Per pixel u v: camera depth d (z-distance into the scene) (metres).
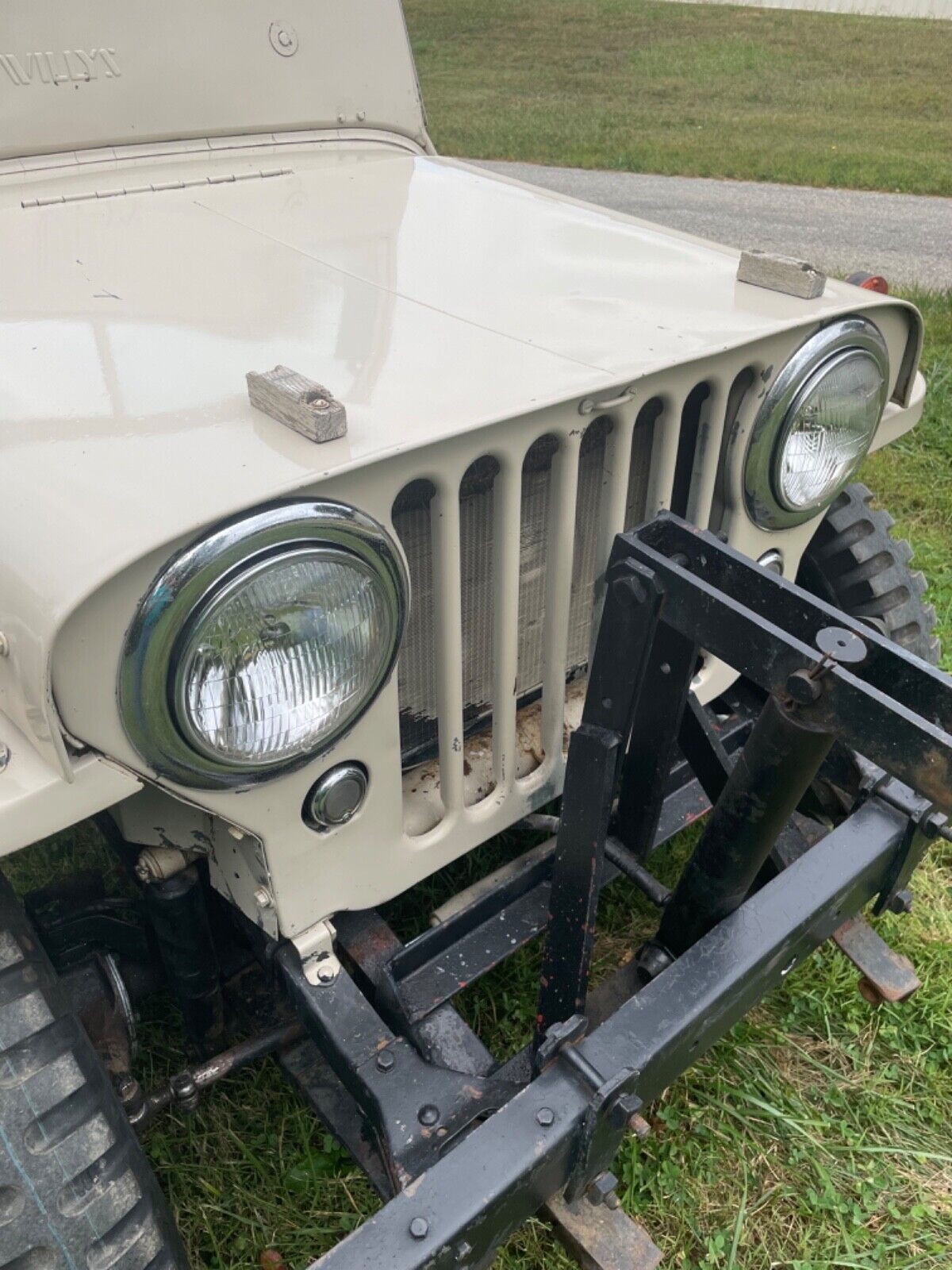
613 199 8.63
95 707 1.24
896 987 2.18
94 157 2.28
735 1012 1.58
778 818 1.54
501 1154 1.33
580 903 1.63
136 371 1.50
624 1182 2.00
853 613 2.49
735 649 1.40
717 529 2.02
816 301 1.88
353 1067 1.56
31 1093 1.32
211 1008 1.92
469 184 2.47
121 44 2.24
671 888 2.59
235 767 1.36
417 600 1.70
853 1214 1.99
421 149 2.85
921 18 13.55
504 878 1.91
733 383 1.83
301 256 1.95
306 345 1.59
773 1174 2.04
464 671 1.91
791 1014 2.33
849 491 2.44
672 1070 1.50
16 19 2.10
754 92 11.75
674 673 1.72
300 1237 1.91
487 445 1.46
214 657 1.25
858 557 2.42
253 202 2.24
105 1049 1.77
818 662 1.30
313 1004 1.62
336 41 2.59
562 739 1.90
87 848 2.63
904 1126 2.13
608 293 1.87
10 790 1.25
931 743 1.22
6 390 1.46
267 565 1.25
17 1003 1.33
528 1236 1.92
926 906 2.61
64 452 1.32
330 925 1.68
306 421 1.32
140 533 1.17
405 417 1.40
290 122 2.57
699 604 1.41
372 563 1.37
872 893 1.83
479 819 1.82
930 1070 2.24
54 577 1.15
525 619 1.94
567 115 11.30
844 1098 2.18
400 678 1.78
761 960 1.54
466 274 1.92
